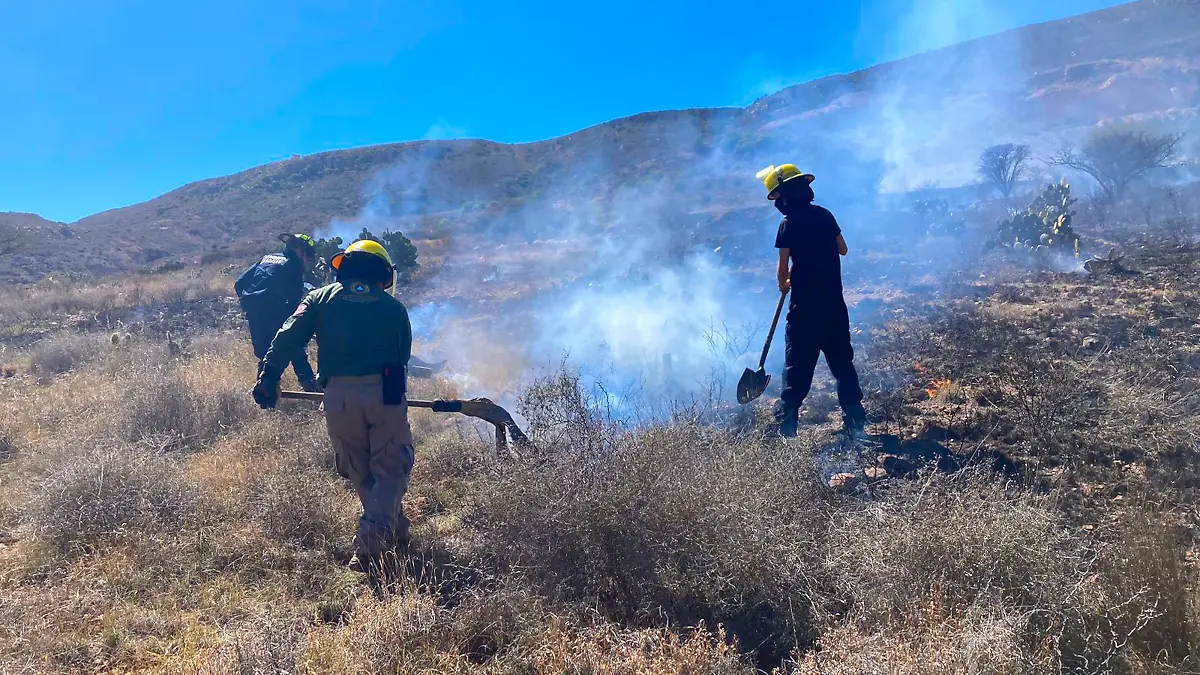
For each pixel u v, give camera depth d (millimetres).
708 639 2879
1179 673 2520
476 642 3061
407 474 3967
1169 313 7066
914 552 2988
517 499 3621
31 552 3955
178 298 17750
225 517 4363
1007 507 3158
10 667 2959
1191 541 3316
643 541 3369
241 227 69188
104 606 3418
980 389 5668
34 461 5406
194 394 6488
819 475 4059
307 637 2949
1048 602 2723
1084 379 5336
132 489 4324
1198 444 4332
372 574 3662
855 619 2807
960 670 2322
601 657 2707
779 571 3182
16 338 13508
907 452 4770
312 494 4270
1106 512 3699
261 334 6445
